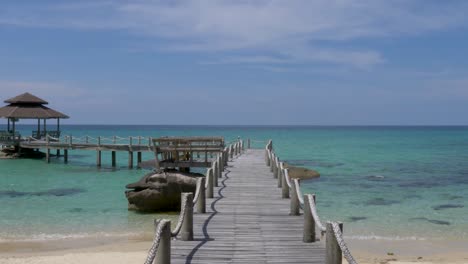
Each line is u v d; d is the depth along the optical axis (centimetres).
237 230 1287
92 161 5675
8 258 1648
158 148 2989
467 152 7856
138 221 2345
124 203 2834
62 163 5278
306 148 8925
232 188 2042
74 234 2080
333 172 4600
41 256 1680
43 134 5838
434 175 4409
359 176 4259
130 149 4600
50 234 2077
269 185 2127
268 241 1173
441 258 1725
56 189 3422
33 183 3728
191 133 19262
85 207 2705
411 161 6016
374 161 5969
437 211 2644
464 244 1950
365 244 1939
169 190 2514
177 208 2561
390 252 1819
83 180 3912
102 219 2389
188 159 3153
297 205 1485
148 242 1948
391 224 2311
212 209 1584
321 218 2428
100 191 3328
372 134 19312
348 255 779
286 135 17750
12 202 2866
